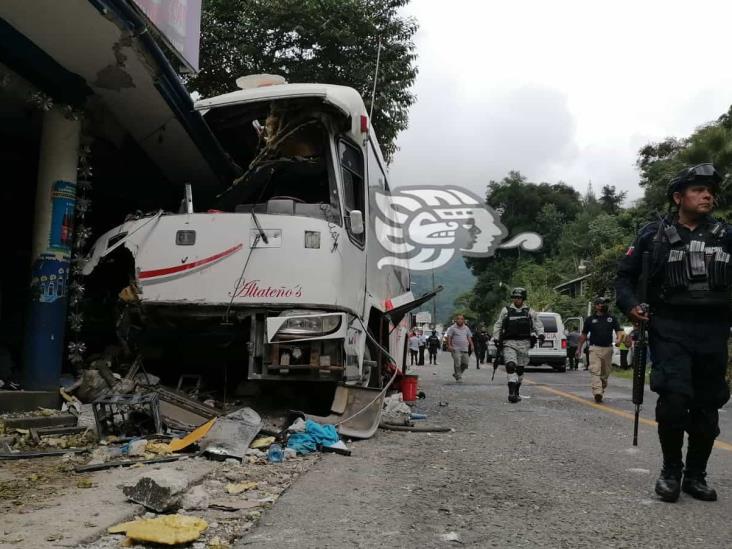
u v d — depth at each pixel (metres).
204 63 16.48
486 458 5.99
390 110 17.23
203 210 10.00
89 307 8.02
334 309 6.55
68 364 7.95
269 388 7.55
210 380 7.59
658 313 4.57
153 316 6.73
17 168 8.91
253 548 3.26
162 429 6.09
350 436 6.69
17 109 7.90
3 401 6.22
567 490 4.74
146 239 6.78
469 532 3.64
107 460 5.11
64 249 7.43
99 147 9.02
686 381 4.37
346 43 16.52
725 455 6.45
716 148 19.16
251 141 8.64
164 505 3.72
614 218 48.31
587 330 12.02
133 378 7.09
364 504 4.16
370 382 8.74
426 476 5.10
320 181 7.55
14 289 8.76
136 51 6.95
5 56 6.74
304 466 5.30
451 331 16.58
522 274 51.69
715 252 4.40
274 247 6.54
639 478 5.21
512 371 11.48
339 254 6.68
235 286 6.52
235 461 5.32
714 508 4.30
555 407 10.84
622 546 3.47
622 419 9.27
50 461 5.07
